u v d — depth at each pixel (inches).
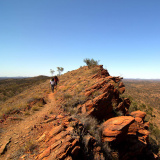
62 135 200.8
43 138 209.3
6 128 265.6
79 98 432.5
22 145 197.6
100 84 531.5
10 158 168.6
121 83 714.2
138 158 367.6
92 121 318.7
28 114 357.4
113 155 267.6
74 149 173.9
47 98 587.8
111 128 300.0
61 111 362.9
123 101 606.2
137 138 366.0
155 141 616.7
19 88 1951.3
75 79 887.7
